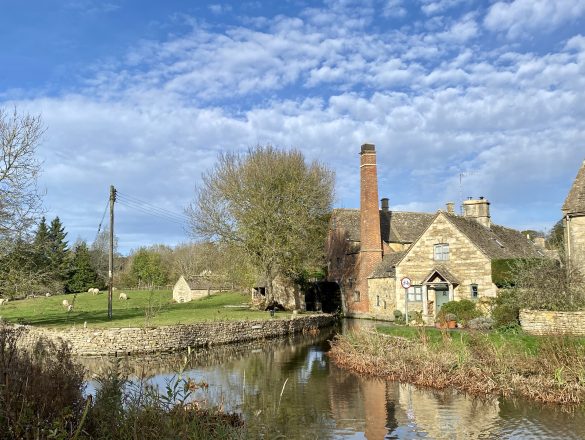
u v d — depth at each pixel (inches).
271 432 504.4
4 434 280.1
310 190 1934.1
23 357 369.7
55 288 1364.4
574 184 1244.5
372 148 2098.9
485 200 1784.0
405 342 930.1
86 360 1026.7
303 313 1918.1
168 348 1181.1
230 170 1884.8
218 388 725.3
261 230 1838.1
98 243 4114.2
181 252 4372.5
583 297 1001.5
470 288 1517.0
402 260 1699.1
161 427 325.1
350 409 621.0
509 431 527.2
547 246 2058.3
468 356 774.5
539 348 756.6
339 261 2289.6
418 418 579.8
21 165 1269.7
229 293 3061.0
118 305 2290.8
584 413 584.7
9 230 1249.4
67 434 279.3
